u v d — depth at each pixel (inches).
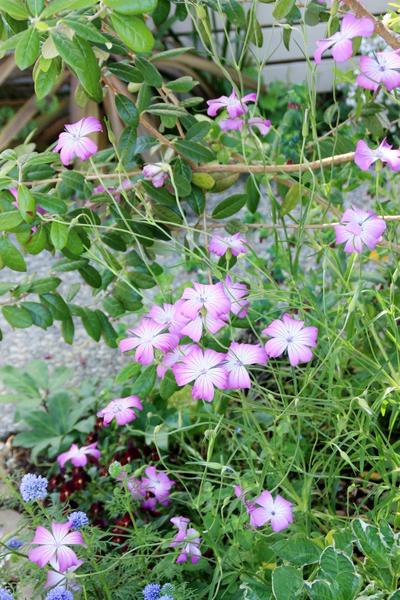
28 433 59.2
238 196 52.6
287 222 71.4
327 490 47.6
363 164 46.3
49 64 44.0
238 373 44.4
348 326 49.6
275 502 44.5
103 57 48.2
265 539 47.0
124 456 55.6
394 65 45.1
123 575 47.4
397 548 42.6
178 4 52.6
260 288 49.1
